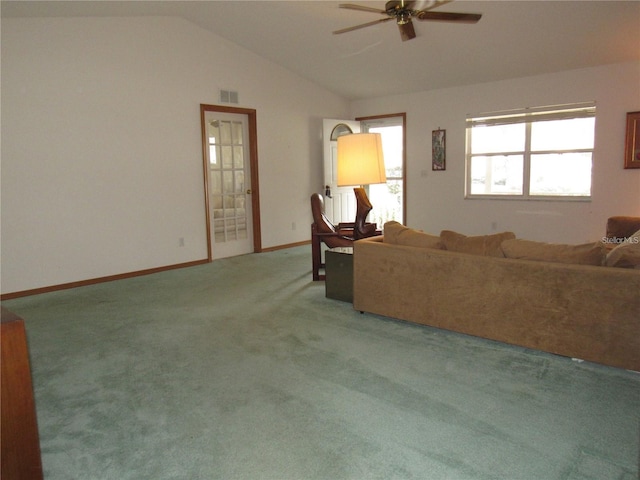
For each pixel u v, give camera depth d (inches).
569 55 204.7
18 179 165.5
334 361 105.7
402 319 128.3
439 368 100.9
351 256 146.0
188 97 213.2
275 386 94.3
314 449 72.8
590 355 97.8
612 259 96.8
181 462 70.3
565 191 231.5
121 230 193.9
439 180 269.6
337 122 282.8
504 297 107.3
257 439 75.9
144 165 199.6
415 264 121.2
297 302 153.3
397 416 81.8
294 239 271.3
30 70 165.6
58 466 69.9
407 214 285.7
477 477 65.4
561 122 228.1
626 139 205.9
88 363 107.4
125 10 179.5
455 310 115.7
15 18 161.0
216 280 187.5
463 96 255.0
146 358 109.8
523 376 96.2
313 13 193.0
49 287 174.7
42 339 123.3
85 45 178.7
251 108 240.4
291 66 254.1
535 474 65.8
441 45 209.3
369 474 66.5
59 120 173.8
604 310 94.7
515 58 213.8
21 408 52.8
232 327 130.1
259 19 201.9
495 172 253.3
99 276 188.4
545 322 102.5
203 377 99.1
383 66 241.3
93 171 184.1
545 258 103.0
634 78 203.5
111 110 187.6
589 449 71.4
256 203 247.3
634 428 76.7
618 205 212.7
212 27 214.1
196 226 220.8
